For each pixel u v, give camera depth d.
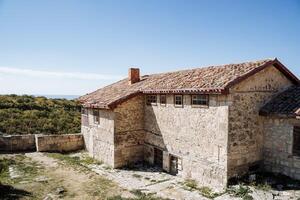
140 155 17.80
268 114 12.84
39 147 20.34
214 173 12.69
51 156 18.91
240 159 12.59
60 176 14.39
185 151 14.38
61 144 21.23
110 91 21.08
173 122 15.18
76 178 14.11
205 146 13.16
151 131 17.11
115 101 16.39
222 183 12.28
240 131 12.53
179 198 11.76
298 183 11.95
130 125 17.27
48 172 15.09
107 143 17.41
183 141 14.51
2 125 24.41
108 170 16.33
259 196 10.95
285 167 12.68
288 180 12.31
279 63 13.73
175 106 14.99
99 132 18.47
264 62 13.26
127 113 17.09
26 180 13.53
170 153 15.42
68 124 27.62
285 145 12.66
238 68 13.77
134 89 18.20
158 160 16.92
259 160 13.46
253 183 12.02
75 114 31.59
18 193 11.48
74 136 21.70
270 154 13.29
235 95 12.26
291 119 12.37
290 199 10.60
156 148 16.78
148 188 13.09
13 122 25.44
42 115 29.05
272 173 13.14
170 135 15.43
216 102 12.54
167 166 15.68
